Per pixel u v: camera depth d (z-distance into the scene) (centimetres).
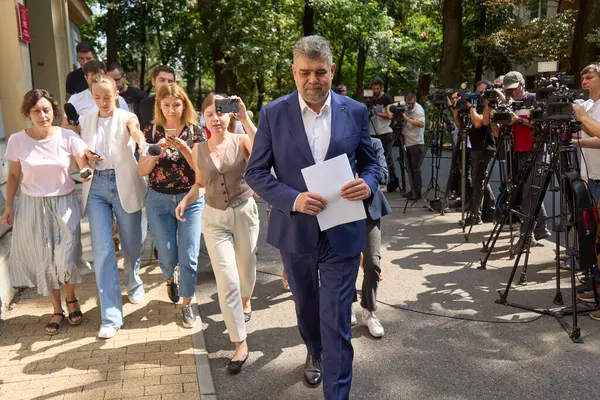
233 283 371
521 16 2686
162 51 3438
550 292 502
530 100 692
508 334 418
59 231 414
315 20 2322
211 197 378
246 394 340
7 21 693
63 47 1278
